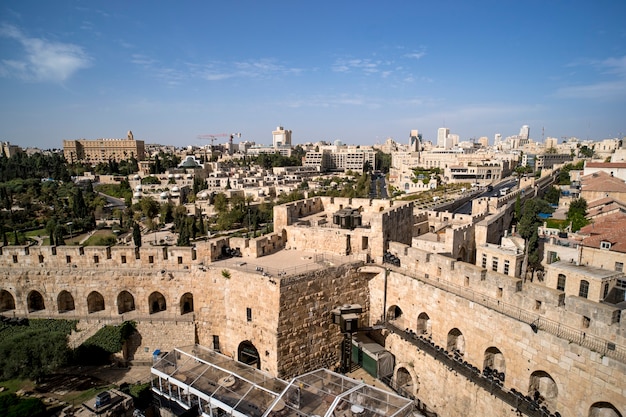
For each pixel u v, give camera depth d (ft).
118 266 154.40
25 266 159.12
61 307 160.25
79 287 156.04
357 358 140.77
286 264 143.13
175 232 530.27
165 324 148.87
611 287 126.62
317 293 133.28
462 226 184.03
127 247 154.10
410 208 177.78
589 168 479.41
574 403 88.22
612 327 83.20
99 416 114.83
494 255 154.51
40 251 157.79
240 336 138.21
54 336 141.38
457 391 113.60
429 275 129.49
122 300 157.58
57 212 572.10
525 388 98.17
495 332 104.47
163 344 148.15
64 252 156.56
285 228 166.61
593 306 86.43
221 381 119.14
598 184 360.89
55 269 156.66
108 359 148.46
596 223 226.38
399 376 137.69
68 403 126.31
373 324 144.87
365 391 105.40
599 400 83.71
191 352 135.13
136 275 152.56
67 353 142.31
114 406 118.73
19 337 140.67
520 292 102.58
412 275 132.98
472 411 109.19
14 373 133.49
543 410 92.84
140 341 149.28
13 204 590.14
